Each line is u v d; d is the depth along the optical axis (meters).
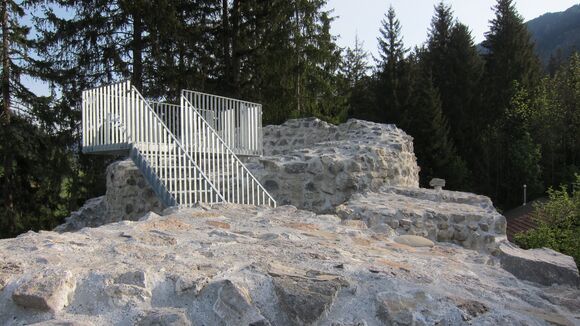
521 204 32.06
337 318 2.56
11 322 2.33
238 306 2.45
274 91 23.19
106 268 2.76
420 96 31.55
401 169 11.66
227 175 9.13
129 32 20.98
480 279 3.66
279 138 15.27
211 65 23.20
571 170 31.02
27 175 20.42
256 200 9.38
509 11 38.00
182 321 2.26
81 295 2.51
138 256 3.12
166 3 20.23
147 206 10.48
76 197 21.33
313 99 24.33
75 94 21.08
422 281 3.15
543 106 32.91
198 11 23.47
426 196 9.96
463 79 35.56
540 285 4.05
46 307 2.34
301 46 22.59
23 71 19.86
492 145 34.09
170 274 2.72
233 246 3.61
